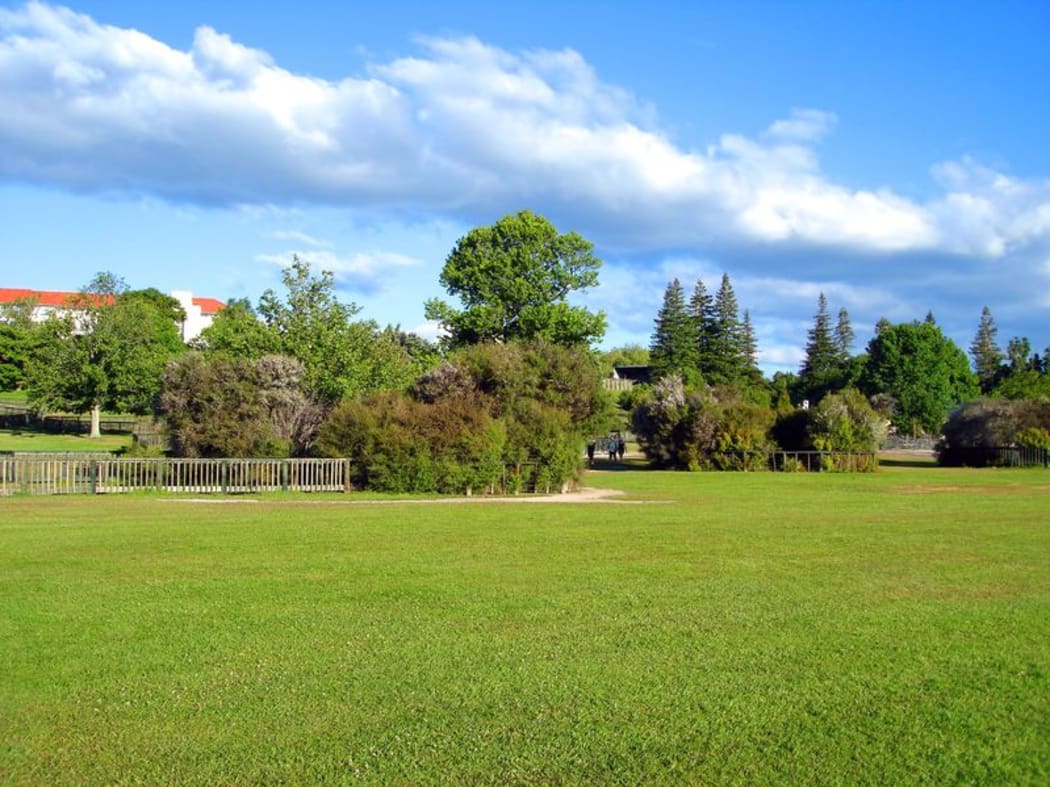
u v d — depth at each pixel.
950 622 10.73
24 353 80.56
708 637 9.99
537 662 9.01
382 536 18.48
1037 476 43.59
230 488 30.42
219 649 9.43
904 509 25.70
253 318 42.72
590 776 6.36
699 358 104.19
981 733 7.15
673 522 21.73
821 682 8.39
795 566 14.80
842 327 129.75
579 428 41.22
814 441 49.34
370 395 35.88
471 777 6.34
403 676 8.53
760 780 6.30
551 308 65.88
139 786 6.19
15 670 8.62
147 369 67.88
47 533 18.48
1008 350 143.25
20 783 6.22
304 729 7.20
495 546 17.05
